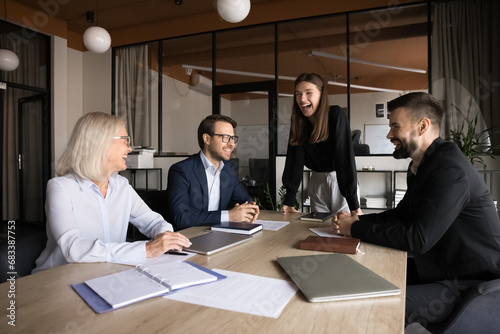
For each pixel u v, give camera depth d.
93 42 4.15
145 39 5.45
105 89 5.77
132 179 5.34
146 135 5.61
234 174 2.10
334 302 0.67
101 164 1.19
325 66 5.32
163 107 5.59
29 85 5.11
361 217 1.43
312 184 2.21
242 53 5.10
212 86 5.12
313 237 1.21
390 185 4.07
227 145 1.90
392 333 0.54
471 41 3.74
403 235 1.07
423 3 3.96
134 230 2.60
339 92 5.30
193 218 1.61
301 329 0.56
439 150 1.16
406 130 1.21
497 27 3.62
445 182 1.06
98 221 1.26
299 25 4.65
